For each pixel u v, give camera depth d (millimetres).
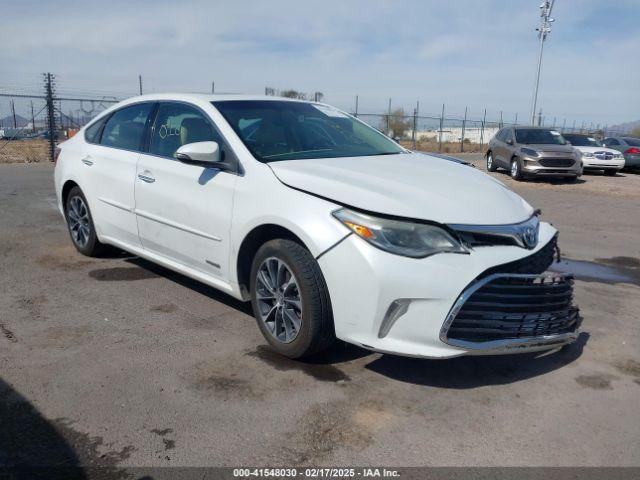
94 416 2980
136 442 2773
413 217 3189
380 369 3617
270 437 2854
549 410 3213
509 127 17828
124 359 3629
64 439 2777
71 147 5852
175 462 2637
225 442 2799
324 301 3408
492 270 3193
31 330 4031
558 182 16203
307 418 3031
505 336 3307
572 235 8438
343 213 3287
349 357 3771
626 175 19750
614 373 3709
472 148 37250
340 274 3248
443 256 3139
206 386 3326
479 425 3031
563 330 3561
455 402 3258
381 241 3164
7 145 21625
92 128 5719
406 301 3145
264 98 4793
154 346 3834
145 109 5027
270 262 3676
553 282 3383
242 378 3436
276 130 4340
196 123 4422
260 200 3676
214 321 4293
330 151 4332
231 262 3939
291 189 3564
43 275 5285
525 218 3570
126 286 5027
